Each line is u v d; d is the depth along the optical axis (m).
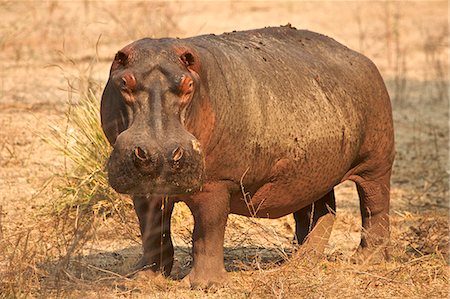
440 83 49.25
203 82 18.70
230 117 19.25
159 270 20.53
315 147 20.94
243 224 25.59
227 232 24.77
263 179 20.34
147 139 17.34
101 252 23.44
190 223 26.45
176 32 48.09
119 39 48.69
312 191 21.48
